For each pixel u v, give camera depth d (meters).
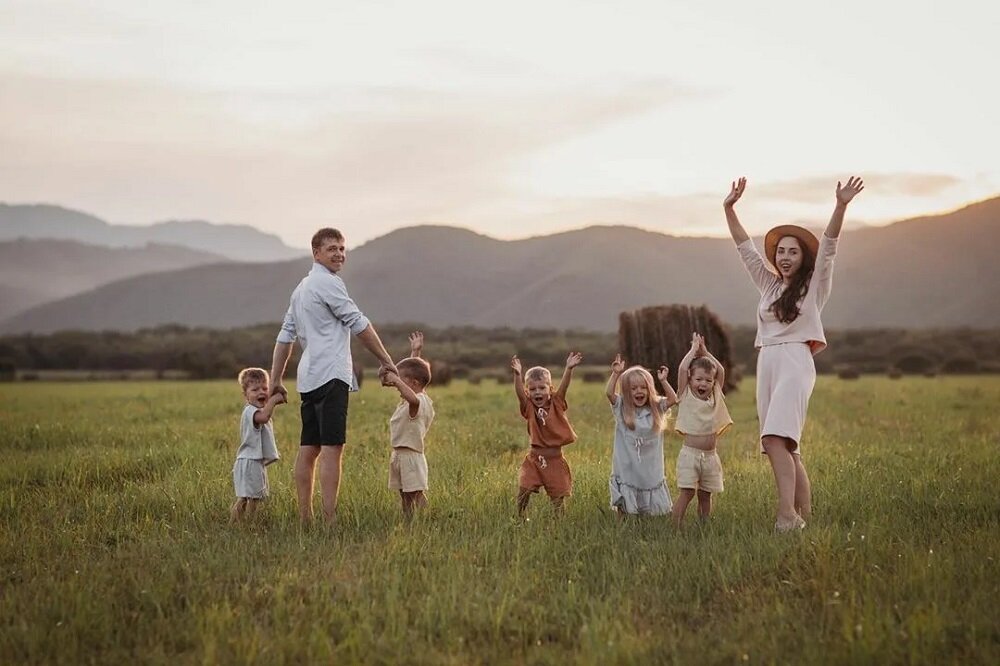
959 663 4.67
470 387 38.78
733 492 9.34
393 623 5.25
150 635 5.20
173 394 34.06
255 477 8.38
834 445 13.28
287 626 5.29
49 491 9.88
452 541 7.12
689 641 5.04
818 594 5.66
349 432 14.80
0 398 32.81
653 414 8.33
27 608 5.58
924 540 6.96
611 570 6.31
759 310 8.05
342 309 8.17
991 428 16.16
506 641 5.22
